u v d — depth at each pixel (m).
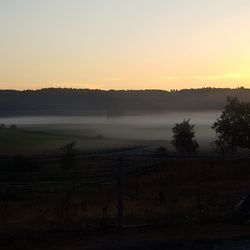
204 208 15.59
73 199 20.67
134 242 11.49
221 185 33.62
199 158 22.02
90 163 41.44
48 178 31.50
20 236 11.85
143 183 37.84
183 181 41.03
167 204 17.42
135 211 15.38
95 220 13.52
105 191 24.92
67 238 11.97
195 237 11.99
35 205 21.11
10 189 28.69
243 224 13.66
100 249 10.93
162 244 11.33
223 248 11.19
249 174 42.91
